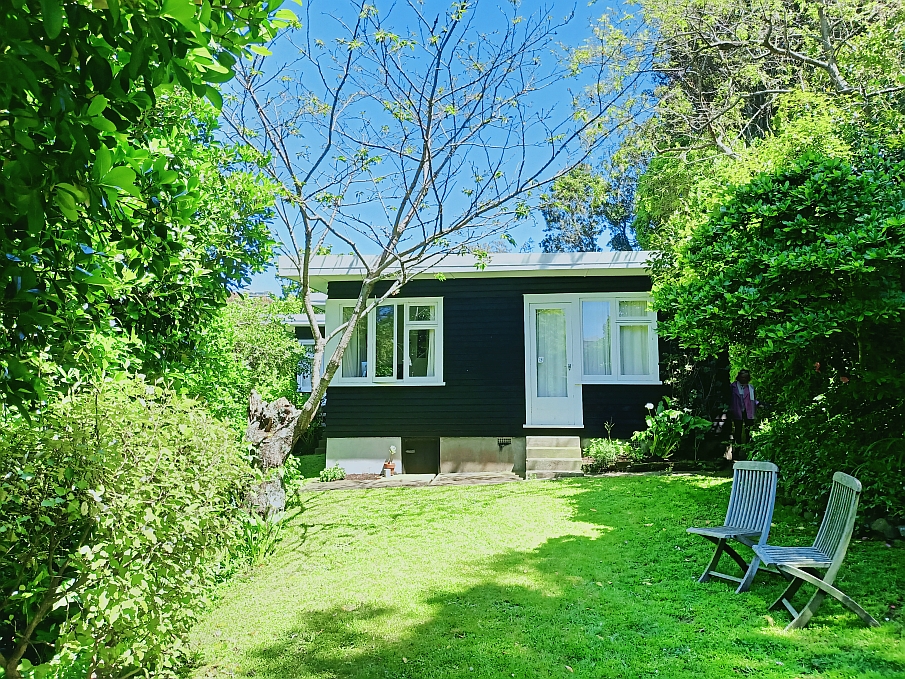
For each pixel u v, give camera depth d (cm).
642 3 1345
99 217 233
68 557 367
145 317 468
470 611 501
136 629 355
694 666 385
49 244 233
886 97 1073
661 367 1241
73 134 187
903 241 538
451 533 748
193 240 518
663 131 1473
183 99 505
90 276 256
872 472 628
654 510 784
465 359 1286
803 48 1387
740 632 426
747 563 569
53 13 159
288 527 825
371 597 546
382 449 1281
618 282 1272
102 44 193
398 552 686
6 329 229
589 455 1174
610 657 407
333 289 1314
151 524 364
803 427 756
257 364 1309
